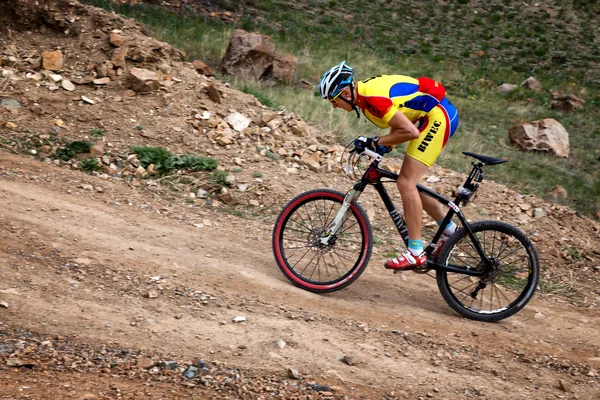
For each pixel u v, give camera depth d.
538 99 15.07
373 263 5.30
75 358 3.27
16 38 7.80
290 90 10.87
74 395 2.96
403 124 4.11
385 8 21.58
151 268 4.38
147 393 3.05
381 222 6.18
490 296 4.71
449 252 4.38
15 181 5.46
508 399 3.44
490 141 11.14
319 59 13.91
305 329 3.89
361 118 9.64
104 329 3.57
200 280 4.34
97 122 6.75
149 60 7.82
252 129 7.32
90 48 7.85
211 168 6.38
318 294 4.51
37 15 7.96
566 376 3.80
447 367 3.72
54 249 4.39
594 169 10.81
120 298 3.94
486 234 4.75
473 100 14.13
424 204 4.58
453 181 7.30
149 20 13.44
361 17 20.19
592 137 12.81
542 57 19.38
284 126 7.58
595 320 4.75
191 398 3.06
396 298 4.66
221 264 4.66
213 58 11.86
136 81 7.26
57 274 4.10
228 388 3.19
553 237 6.36
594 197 9.03
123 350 3.40
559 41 20.83
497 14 22.56
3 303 3.61
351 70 4.23
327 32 17.58
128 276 4.21
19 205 4.96
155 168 6.23
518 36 20.88
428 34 19.86
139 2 15.09
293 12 18.70
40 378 3.06
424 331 4.15
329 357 3.62
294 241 5.17
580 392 3.61
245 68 11.05
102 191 5.68
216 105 7.54
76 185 5.68
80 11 8.19
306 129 7.71
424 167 4.32
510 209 6.78
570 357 4.05
